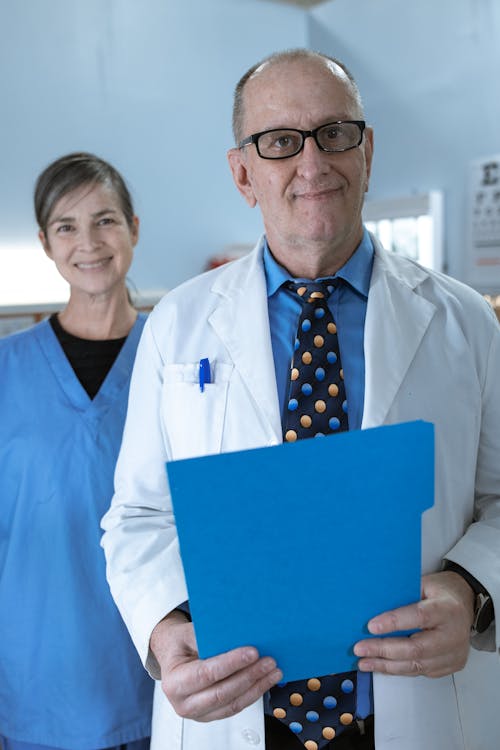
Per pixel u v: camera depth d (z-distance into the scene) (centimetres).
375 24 424
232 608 75
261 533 73
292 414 99
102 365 151
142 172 403
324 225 96
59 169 147
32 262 363
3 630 140
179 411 107
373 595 79
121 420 146
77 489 140
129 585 100
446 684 98
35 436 142
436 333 105
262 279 110
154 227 409
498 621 90
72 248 148
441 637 81
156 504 111
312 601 77
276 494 72
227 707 80
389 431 73
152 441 112
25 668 138
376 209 416
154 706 111
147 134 403
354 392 101
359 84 440
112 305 154
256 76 100
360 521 75
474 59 371
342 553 76
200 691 79
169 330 114
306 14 469
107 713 137
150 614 95
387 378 100
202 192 426
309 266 103
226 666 77
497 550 94
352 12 438
